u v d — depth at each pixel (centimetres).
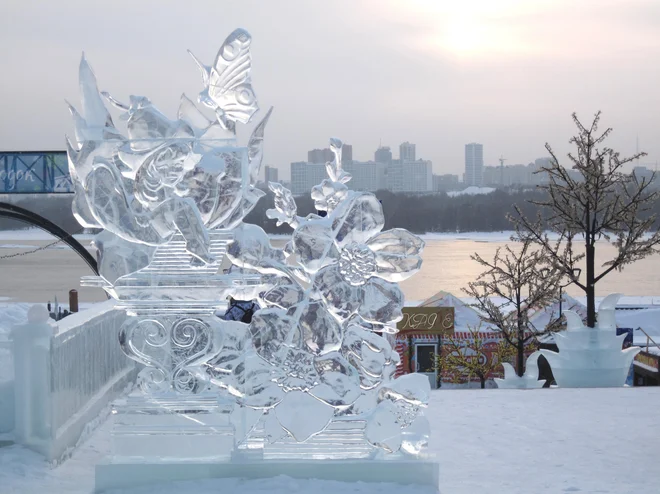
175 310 694
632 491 698
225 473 675
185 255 695
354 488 655
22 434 754
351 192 716
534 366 1700
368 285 695
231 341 696
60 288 6700
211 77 714
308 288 700
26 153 2555
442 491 698
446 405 1105
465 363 3014
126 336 694
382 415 686
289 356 687
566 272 2198
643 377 2166
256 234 705
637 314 3903
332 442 689
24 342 753
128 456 681
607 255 11306
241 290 708
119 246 712
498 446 872
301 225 698
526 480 736
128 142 684
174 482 667
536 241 2509
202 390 694
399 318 695
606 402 1124
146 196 685
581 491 700
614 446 870
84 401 879
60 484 690
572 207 2106
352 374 686
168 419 683
